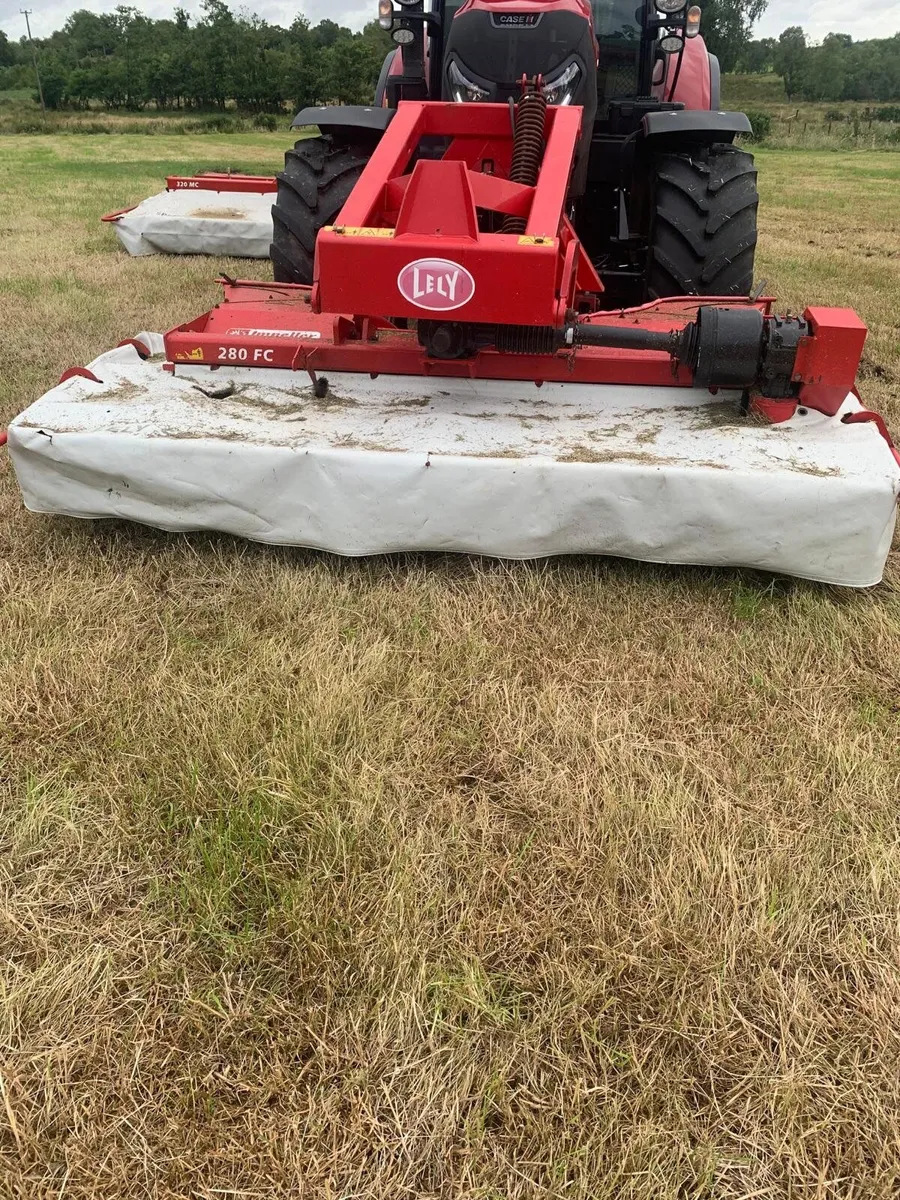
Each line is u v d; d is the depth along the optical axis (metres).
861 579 2.70
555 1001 1.65
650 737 2.34
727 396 3.12
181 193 8.66
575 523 2.69
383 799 2.08
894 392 4.85
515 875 1.91
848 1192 1.42
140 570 2.97
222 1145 1.46
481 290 2.75
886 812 2.09
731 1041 1.61
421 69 4.30
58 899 1.86
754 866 1.93
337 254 2.78
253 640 2.64
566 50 3.52
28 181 13.98
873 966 1.74
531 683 2.52
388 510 2.72
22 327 5.60
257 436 2.83
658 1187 1.40
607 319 3.41
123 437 2.77
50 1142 1.46
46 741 2.27
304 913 1.79
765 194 15.12
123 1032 1.62
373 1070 1.56
